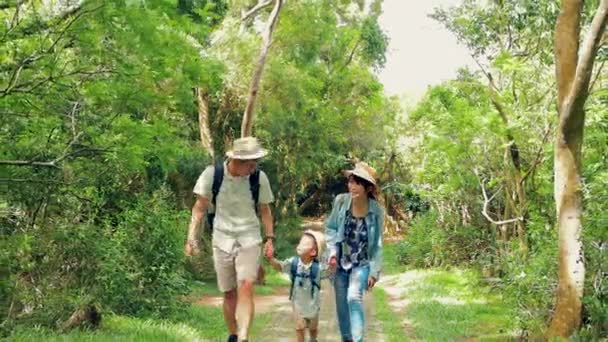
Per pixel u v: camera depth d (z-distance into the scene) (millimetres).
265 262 21344
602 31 8039
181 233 12062
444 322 11172
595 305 8148
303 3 22797
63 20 8359
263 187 5980
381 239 6672
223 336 9188
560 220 8703
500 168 14547
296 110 21859
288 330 10289
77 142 9227
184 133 17453
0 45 8297
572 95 8469
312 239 7457
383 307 13141
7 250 8844
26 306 9188
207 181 5914
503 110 12883
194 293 14773
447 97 15531
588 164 10000
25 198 9562
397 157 34312
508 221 13305
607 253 8336
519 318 9414
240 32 19953
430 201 21438
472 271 17078
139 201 11641
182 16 9836
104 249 9797
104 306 9641
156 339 8133
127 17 8211
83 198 10109
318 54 26328
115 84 9258
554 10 11883
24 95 8688
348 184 6691
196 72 10234
